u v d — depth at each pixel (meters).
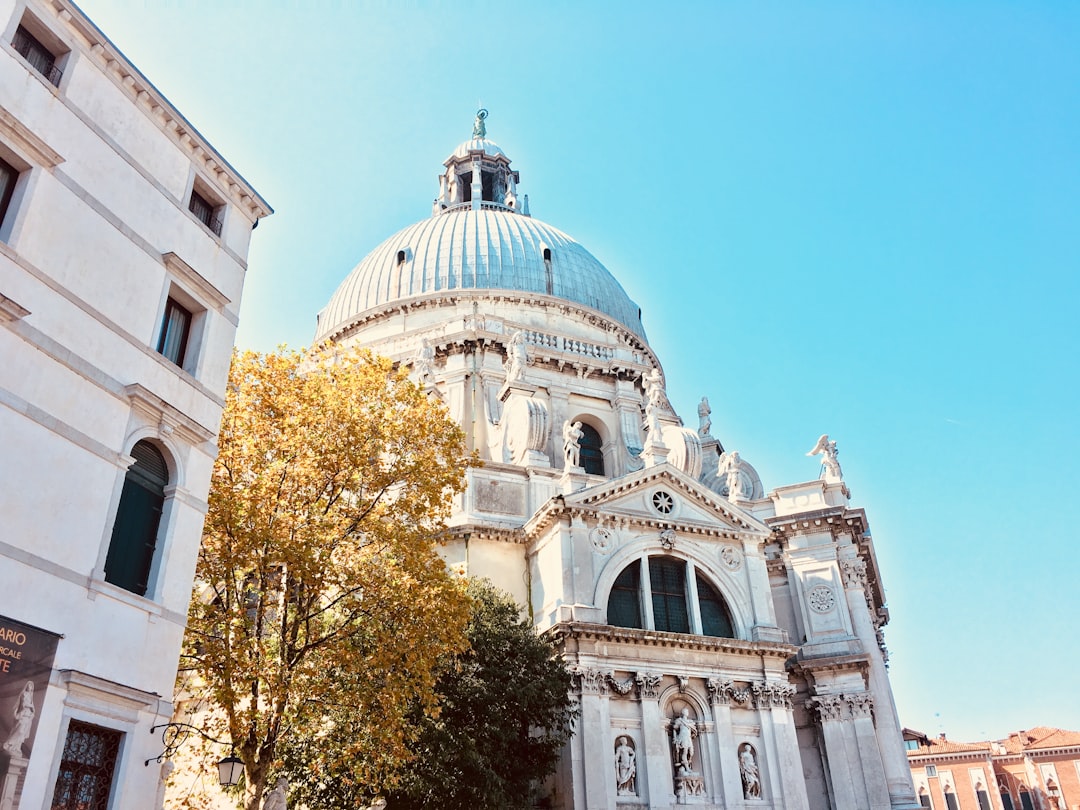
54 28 20.28
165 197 22.66
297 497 25.17
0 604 16.45
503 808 28.19
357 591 25.69
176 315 22.91
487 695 29.36
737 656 38.44
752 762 36.59
